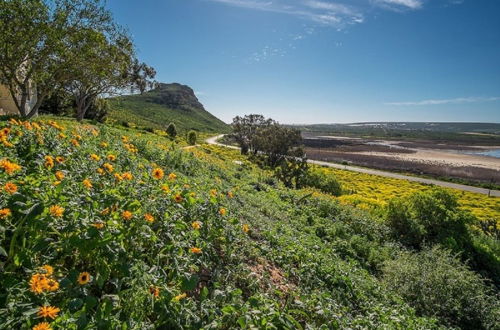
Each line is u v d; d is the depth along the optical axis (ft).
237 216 23.68
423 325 20.66
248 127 246.68
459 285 28.04
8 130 17.08
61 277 9.36
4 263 8.71
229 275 14.39
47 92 71.10
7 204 9.76
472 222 51.42
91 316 8.33
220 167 55.21
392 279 29.58
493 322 26.53
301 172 91.81
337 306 16.90
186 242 13.24
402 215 49.52
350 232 41.37
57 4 62.59
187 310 9.90
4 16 56.13
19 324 7.52
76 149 20.56
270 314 11.47
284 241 23.86
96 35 66.03
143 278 9.46
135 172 20.57
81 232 9.79
